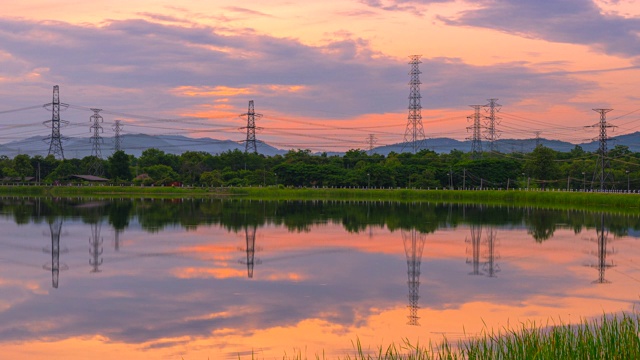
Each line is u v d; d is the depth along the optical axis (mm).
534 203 130250
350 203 130500
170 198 147500
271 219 88250
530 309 34156
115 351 26969
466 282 41594
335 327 30609
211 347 27484
